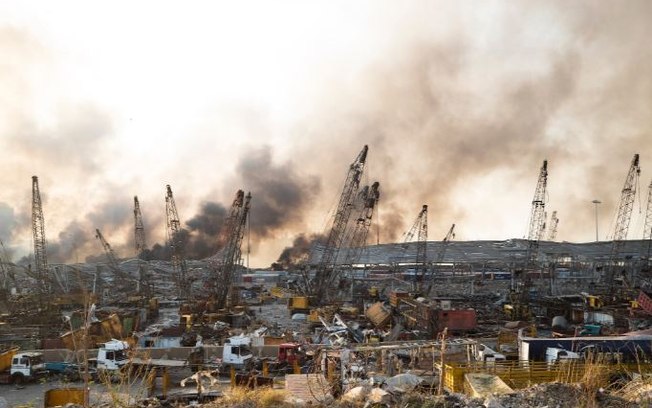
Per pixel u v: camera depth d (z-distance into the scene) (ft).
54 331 209.36
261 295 406.41
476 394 50.47
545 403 43.04
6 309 285.23
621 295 394.93
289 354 137.80
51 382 128.67
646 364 84.53
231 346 138.41
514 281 442.09
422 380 74.64
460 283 492.54
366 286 428.97
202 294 418.72
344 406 47.01
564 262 558.97
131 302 335.47
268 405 50.24
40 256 363.15
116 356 126.93
